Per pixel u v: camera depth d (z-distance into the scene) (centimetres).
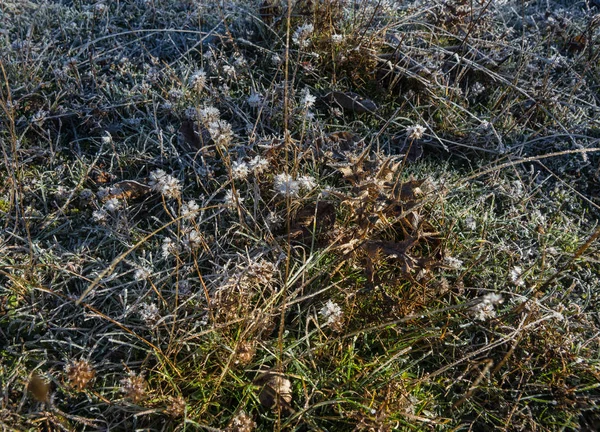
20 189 50
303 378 42
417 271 48
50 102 63
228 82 68
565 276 53
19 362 42
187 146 60
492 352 47
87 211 54
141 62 69
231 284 44
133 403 39
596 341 48
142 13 76
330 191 49
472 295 51
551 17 79
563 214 59
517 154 65
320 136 59
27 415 39
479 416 43
